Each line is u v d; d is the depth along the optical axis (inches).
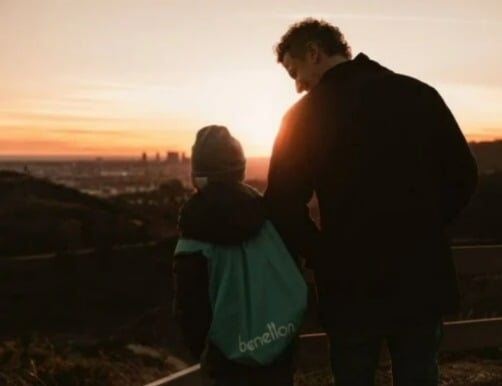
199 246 95.7
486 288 307.6
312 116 99.6
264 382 96.8
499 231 1093.1
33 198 4207.7
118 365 264.5
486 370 187.8
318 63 103.4
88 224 3629.4
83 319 2003.0
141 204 4382.4
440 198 102.3
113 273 2501.2
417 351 99.0
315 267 101.5
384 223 96.3
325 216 99.9
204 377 102.5
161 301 2084.2
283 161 100.2
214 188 98.3
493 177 1416.1
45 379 217.8
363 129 97.7
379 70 103.2
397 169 97.5
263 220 99.0
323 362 154.9
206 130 101.0
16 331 1818.4
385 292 96.0
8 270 2662.4
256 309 95.2
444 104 103.3
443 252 99.4
